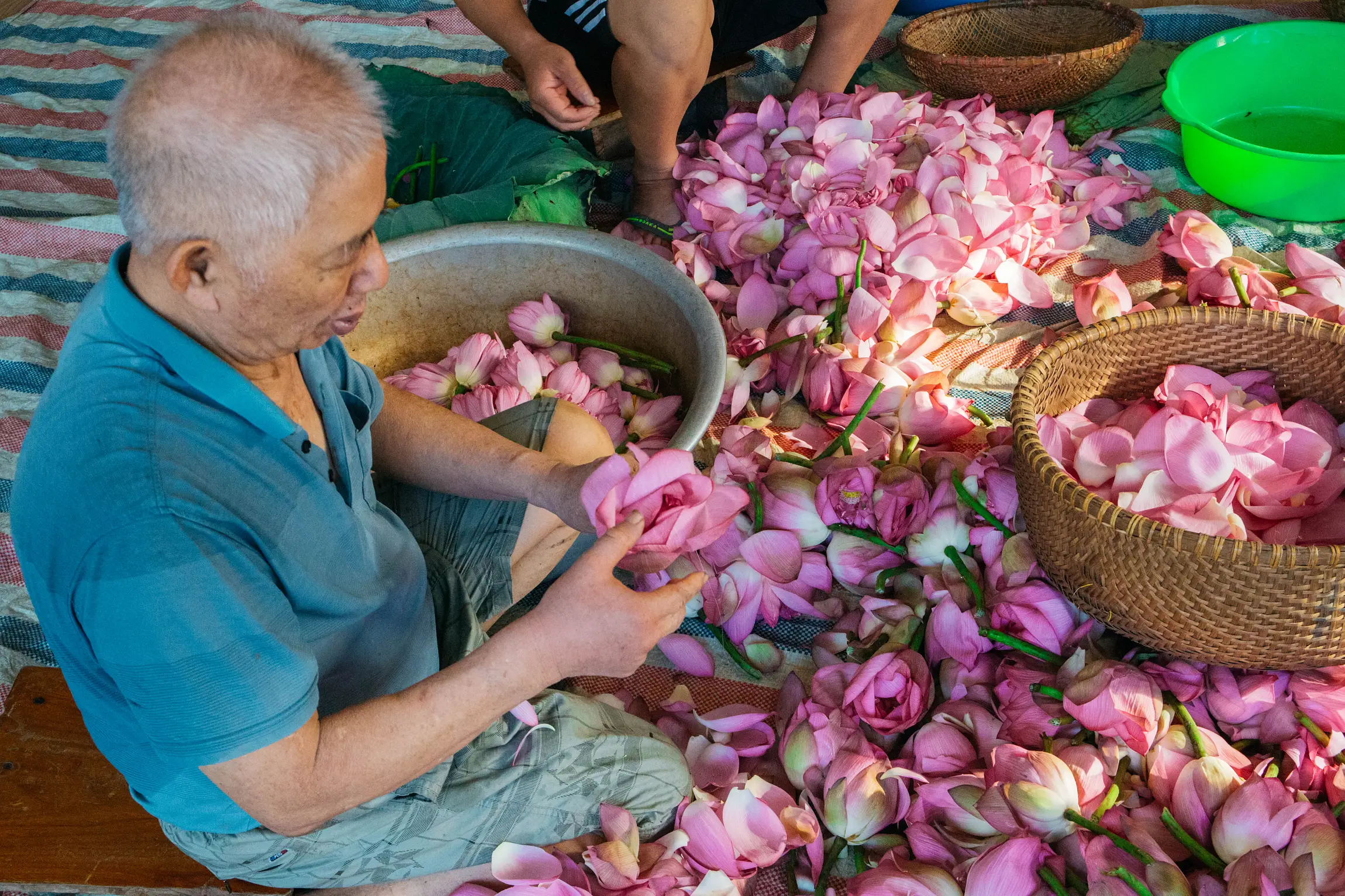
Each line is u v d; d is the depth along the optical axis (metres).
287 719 0.88
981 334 2.15
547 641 1.00
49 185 2.62
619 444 1.83
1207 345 1.70
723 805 1.35
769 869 1.37
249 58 0.76
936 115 2.37
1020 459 1.47
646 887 1.25
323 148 0.77
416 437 1.30
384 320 1.95
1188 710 1.44
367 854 1.18
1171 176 2.44
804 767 1.37
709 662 1.58
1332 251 2.22
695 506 1.15
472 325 2.01
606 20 2.18
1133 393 1.76
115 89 2.99
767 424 1.87
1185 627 1.35
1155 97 2.63
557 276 1.94
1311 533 1.50
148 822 1.29
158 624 0.81
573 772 1.26
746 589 1.58
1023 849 1.21
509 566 1.38
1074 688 1.35
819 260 2.01
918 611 1.56
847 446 1.71
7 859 1.26
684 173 2.26
